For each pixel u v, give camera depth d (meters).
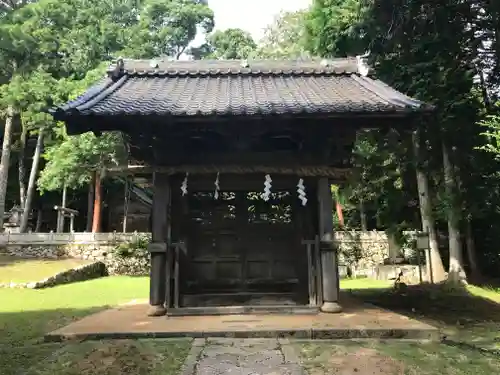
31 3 32.69
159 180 7.72
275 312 7.48
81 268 21.34
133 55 29.03
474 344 6.48
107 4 35.12
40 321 8.75
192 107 7.25
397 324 6.49
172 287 7.75
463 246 18.62
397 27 14.11
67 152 23.59
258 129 7.43
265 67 10.12
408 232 20.12
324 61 10.20
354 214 30.36
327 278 7.63
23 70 29.64
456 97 13.29
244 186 8.08
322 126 7.46
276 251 8.23
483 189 14.58
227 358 5.10
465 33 14.09
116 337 6.11
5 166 28.89
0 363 5.12
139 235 26.50
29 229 33.84
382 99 7.64
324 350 5.46
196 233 8.22
